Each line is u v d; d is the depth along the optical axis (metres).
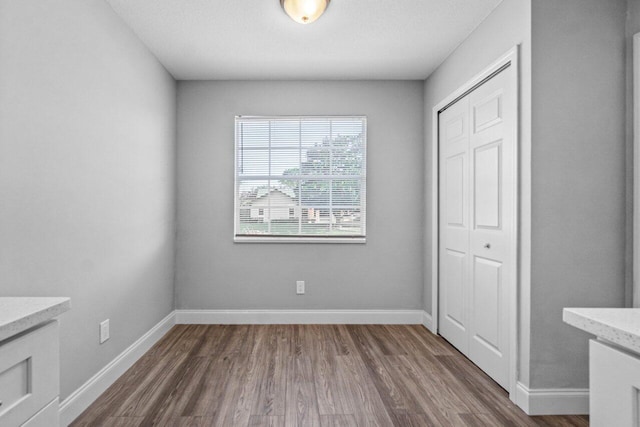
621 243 2.02
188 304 3.63
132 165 2.63
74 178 1.92
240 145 3.65
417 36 2.77
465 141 2.82
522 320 2.08
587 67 2.01
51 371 1.07
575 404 2.01
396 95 3.65
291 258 3.66
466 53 2.78
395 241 3.66
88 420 1.92
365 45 2.92
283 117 3.64
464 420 1.94
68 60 1.87
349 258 3.65
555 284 2.01
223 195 3.63
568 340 2.01
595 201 2.02
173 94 3.52
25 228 1.59
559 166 2.01
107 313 2.28
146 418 1.94
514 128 2.13
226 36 2.75
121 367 2.45
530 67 2.00
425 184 3.64
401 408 2.05
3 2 1.47
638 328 0.90
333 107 3.66
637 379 0.86
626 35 2.02
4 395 0.89
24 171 1.59
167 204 3.36
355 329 3.49
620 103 2.02
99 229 2.18
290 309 3.66
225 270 3.64
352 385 2.33
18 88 1.55
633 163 2.00
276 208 3.66
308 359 2.74
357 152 3.65
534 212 2.01
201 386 2.30
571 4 2.00
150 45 2.87
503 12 2.27
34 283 1.65
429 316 3.51
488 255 2.47
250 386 2.30
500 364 2.32
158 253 3.14
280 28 2.65
